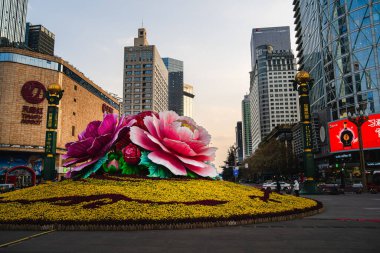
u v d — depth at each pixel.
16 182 59.25
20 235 9.43
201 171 16.80
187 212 11.31
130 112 147.62
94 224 10.27
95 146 16.53
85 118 89.44
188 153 16.09
